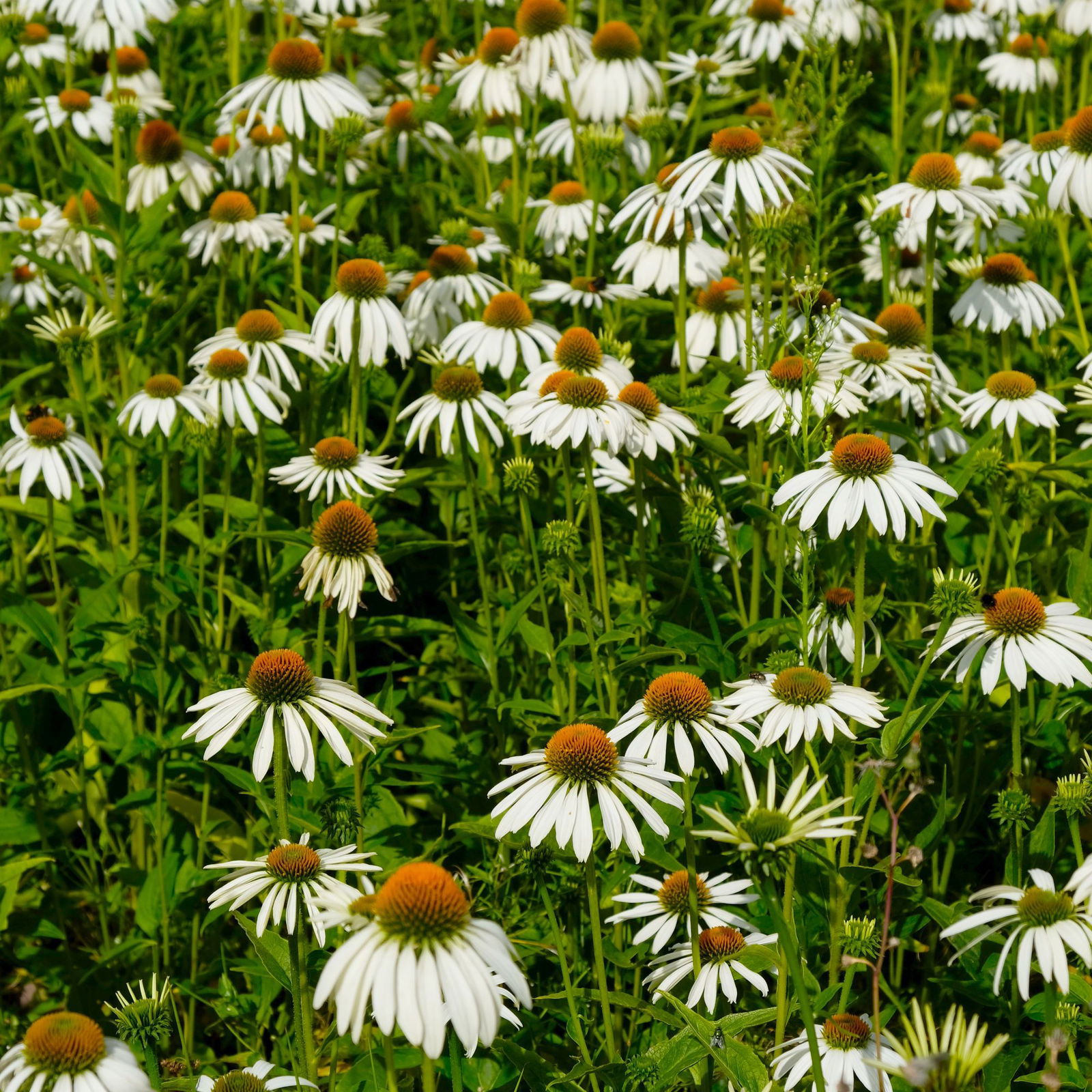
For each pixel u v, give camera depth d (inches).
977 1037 105.2
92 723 234.5
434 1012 107.8
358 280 244.2
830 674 200.1
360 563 196.4
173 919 217.0
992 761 209.3
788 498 174.1
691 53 366.9
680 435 210.7
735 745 149.2
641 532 211.2
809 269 207.0
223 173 330.6
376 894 116.9
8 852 227.9
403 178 335.9
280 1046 186.5
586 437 200.7
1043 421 224.7
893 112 342.0
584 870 151.2
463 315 279.1
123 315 271.9
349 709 159.3
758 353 230.1
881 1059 135.3
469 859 217.6
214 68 377.1
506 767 218.5
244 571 266.2
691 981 161.8
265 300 279.3
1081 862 162.9
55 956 215.9
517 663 242.1
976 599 177.3
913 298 289.9
